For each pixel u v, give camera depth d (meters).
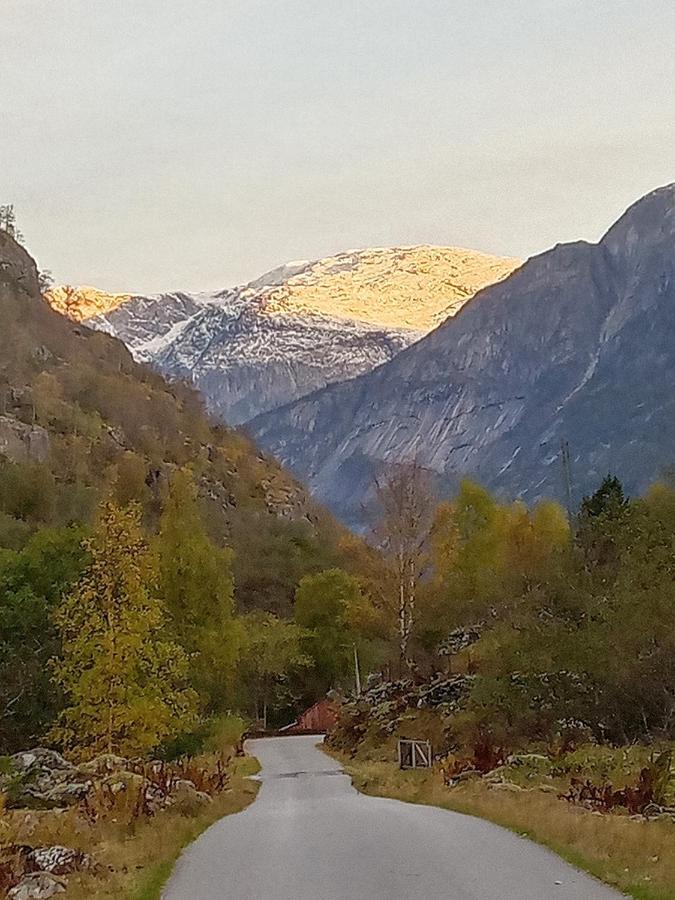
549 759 31.30
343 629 79.81
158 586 38.12
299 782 37.56
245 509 120.62
